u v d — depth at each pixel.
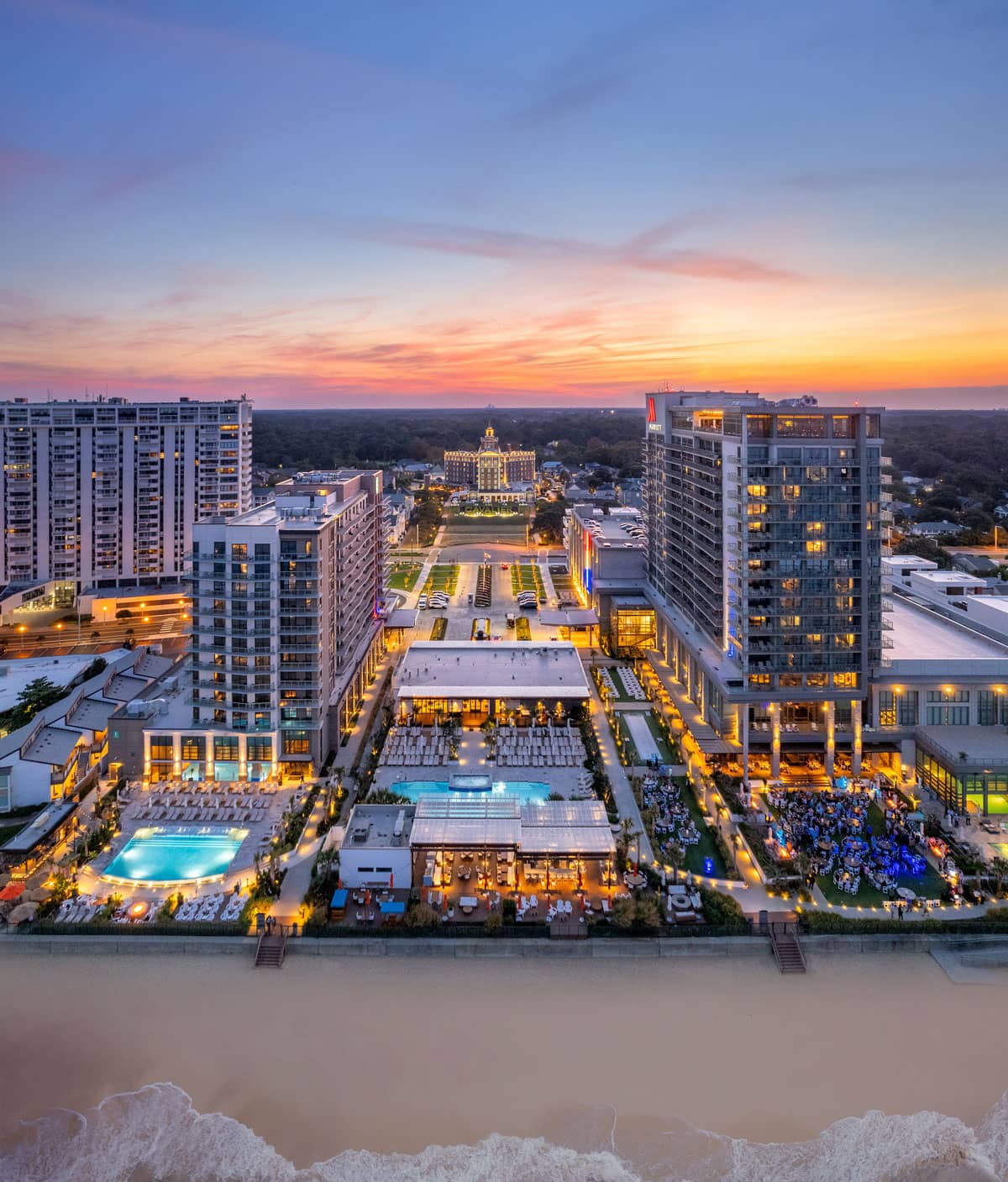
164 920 106.75
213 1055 89.44
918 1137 80.12
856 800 140.88
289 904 112.56
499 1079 86.69
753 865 121.50
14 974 100.81
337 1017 94.81
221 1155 78.88
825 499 146.50
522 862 116.31
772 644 148.00
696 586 184.12
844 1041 91.50
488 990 99.00
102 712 160.75
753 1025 93.75
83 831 130.50
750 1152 79.12
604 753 161.88
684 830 129.75
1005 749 139.62
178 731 148.00
